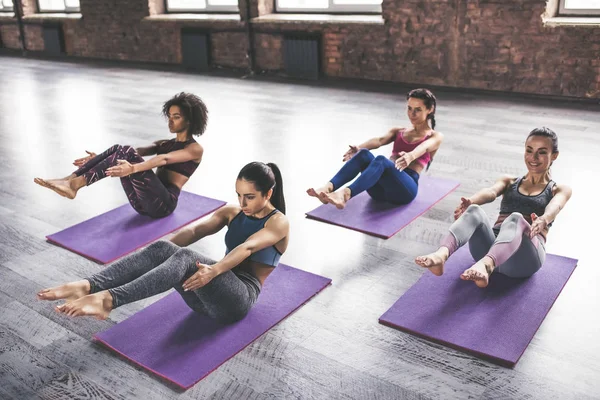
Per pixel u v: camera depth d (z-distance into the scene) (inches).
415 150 136.3
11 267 119.9
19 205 152.9
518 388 82.1
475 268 90.2
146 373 87.0
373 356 89.9
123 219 139.9
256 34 319.3
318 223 137.0
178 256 83.4
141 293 79.7
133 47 373.7
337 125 218.5
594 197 146.3
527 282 106.8
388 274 113.7
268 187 89.6
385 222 134.3
